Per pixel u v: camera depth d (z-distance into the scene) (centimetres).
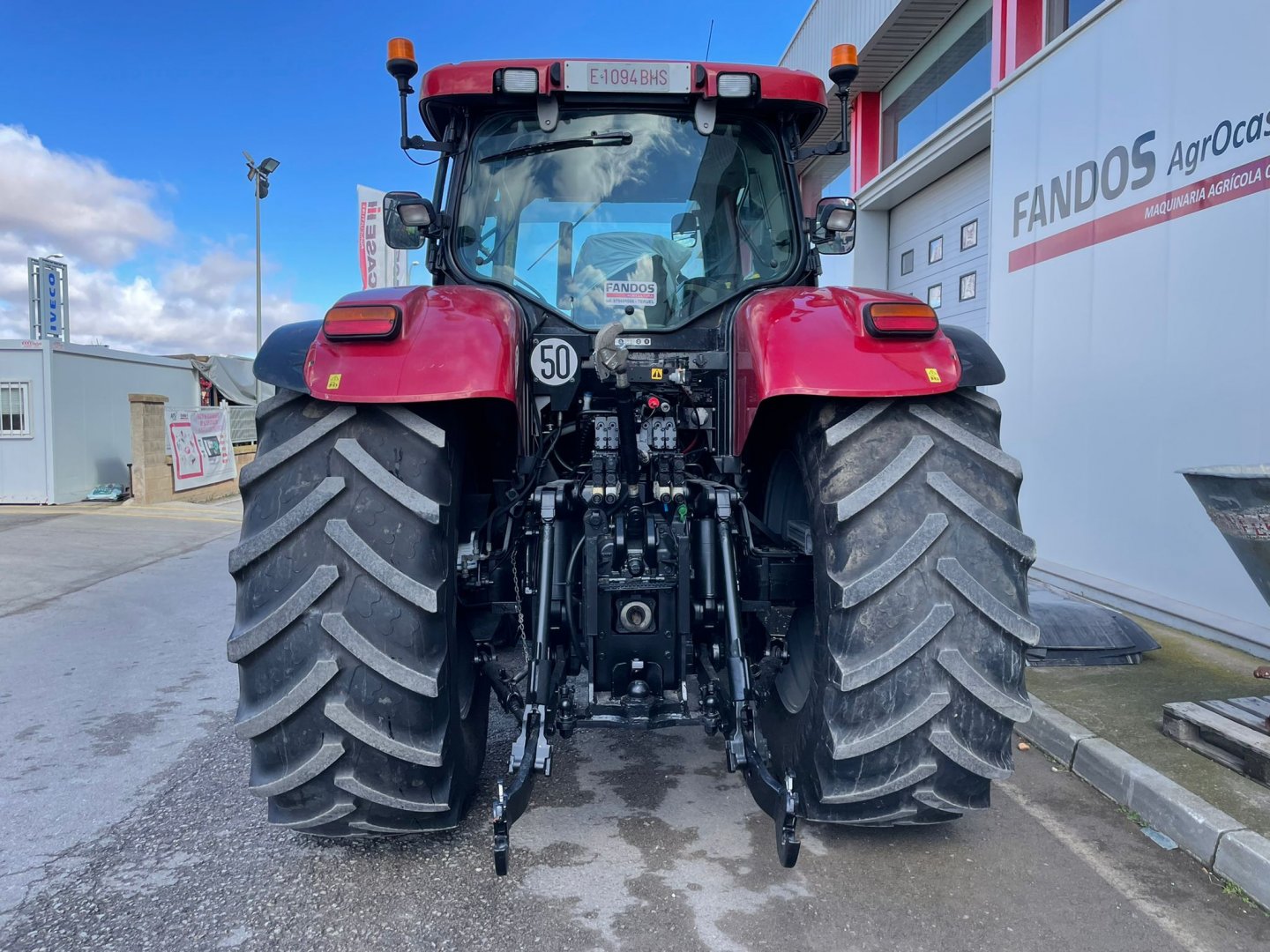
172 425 1363
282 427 217
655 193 292
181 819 276
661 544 238
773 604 256
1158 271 451
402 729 206
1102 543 496
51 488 1306
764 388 219
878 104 920
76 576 743
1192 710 304
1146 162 458
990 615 205
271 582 205
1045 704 338
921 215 835
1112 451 487
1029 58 568
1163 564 452
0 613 606
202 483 1444
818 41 964
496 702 366
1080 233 515
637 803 278
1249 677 371
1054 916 217
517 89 277
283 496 209
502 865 214
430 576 206
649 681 238
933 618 204
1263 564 267
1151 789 267
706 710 234
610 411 268
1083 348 512
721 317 285
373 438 211
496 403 231
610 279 287
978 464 216
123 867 245
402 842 252
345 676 204
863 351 217
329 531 204
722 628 251
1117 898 226
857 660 205
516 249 290
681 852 246
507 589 262
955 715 208
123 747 346
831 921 213
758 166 301
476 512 261
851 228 306
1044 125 550
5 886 236
